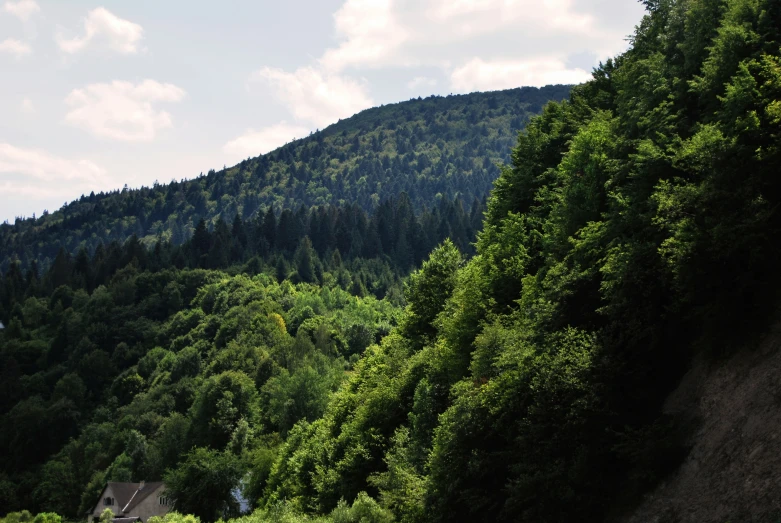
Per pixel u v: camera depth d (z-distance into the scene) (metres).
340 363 133.75
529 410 27.69
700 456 22.20
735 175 25.11
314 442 64.75
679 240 24.56
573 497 24.73
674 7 42.09
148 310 187.38
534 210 48.34
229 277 197.12
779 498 18.44
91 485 112.31
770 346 22.50
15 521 103.94
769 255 23.05
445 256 61.00
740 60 31.23
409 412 45.78
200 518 74.00
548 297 32.59
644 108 36.97
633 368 26.58
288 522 49.31
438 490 32.00
